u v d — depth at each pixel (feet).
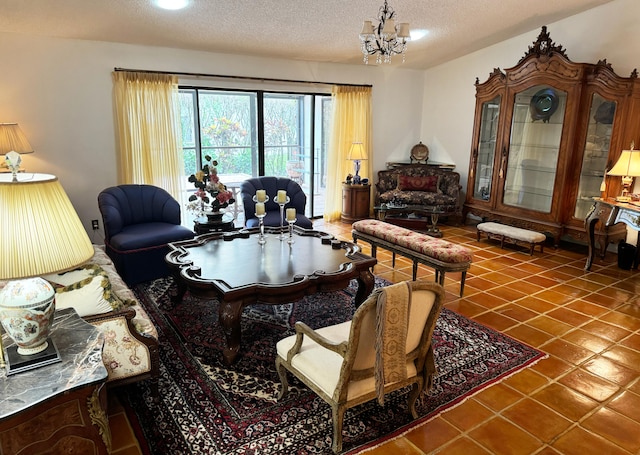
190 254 11.10
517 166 18.34
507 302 12.28
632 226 13.17
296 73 19.56
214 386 8.22
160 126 16.35
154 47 15.97
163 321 10.88
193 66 16.90
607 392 8.18
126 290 8.75
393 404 7.78
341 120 21.02
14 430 4.54
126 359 7.20
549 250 17.26
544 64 16.38
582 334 10.41
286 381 7.75
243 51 17.42
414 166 22.72
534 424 7.30
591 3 15.55
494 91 18.58
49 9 12.03
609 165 15.26
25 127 14.29
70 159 15.24
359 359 6.19
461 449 6.73
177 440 6.82
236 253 11.25
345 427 7.16
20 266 4.58
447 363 9.09
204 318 11.07
